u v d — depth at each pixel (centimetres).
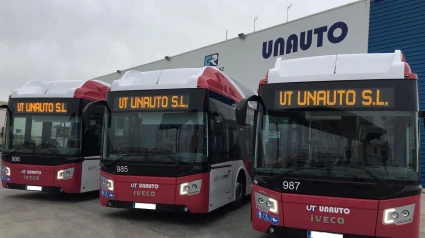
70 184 868
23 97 916
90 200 944
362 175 479
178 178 652
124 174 679
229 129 809
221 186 743
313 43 1507
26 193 1041
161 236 619
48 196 993
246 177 935
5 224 662
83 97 911
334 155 500
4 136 912
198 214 806
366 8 1388
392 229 461
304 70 551
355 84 511
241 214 820
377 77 504
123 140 699
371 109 498
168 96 689
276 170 522
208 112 677
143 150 680
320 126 515
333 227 484
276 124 536
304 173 505
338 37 1435
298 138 521
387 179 469
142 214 789
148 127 689
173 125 676
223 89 787
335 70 532
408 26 1305
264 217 523
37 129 895
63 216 746
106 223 698
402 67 499
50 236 595
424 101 1277
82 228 654
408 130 479
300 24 1558
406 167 471
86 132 912
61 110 895
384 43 1348
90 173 924
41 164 871
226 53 1916
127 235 618
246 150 943
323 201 489
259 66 1731
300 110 529
